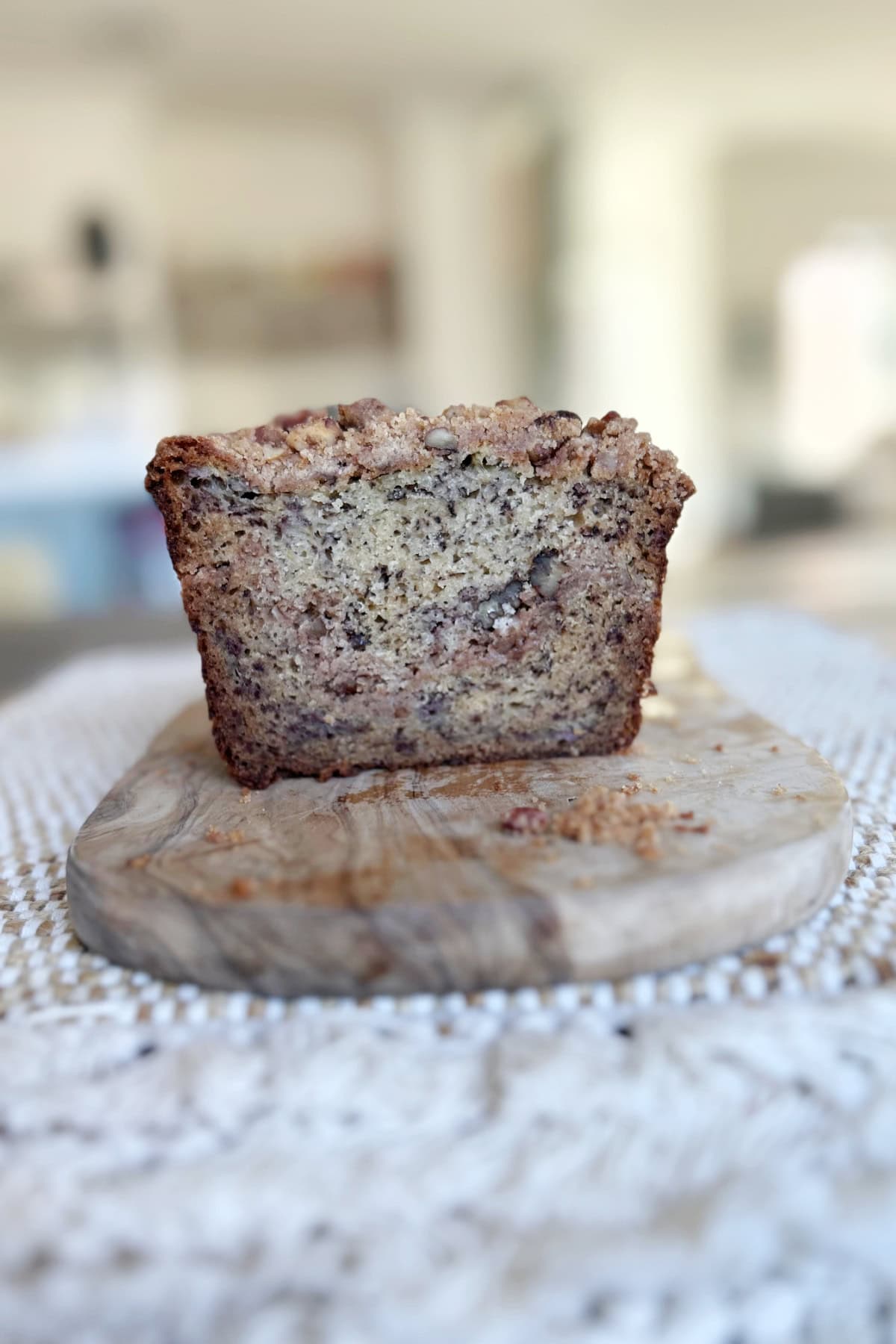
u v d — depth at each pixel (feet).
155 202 4.25
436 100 4.35
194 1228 0.50
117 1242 0.50
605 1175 0.52
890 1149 0.53
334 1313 0.47
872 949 0.66
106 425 3.64
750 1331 0.48
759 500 5.09
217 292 4.57
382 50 3.78
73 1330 0.48
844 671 1.26
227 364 4.63
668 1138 0.53
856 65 4.13
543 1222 0.50
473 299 4.78
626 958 0.64
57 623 1.92
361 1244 0.49
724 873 0.65
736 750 0.88
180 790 0.86
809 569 2.29
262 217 4.62
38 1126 0.56
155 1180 0.52
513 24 3.61
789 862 0.67
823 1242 0.49
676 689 1.06
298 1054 0.58
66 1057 0.60
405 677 0.88
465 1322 0.46
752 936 0.66
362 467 0.84
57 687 1.36
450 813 0.78
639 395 5.20
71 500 3.03
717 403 5.32
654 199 4.95
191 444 0.83
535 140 4.68
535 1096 0.55
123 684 1.36
